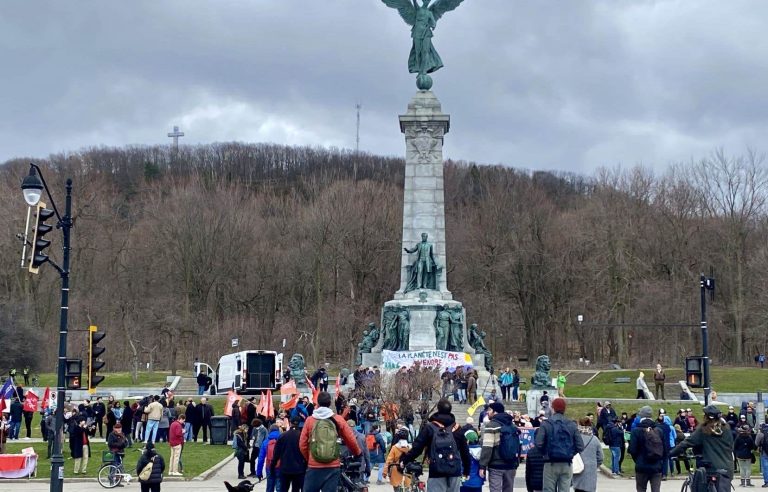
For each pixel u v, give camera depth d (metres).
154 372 95.38
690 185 104.50
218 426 46.88
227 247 109.12
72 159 148.00
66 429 43.62
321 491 19.72
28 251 97.38
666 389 75.56
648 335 105.69
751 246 102.31
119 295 103.44
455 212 119.12
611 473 38.50
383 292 112.00
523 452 29.83
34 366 89.31
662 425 34.44
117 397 72.00
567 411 58.53
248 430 42.22
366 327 106.00
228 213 111.69
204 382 70.38
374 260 111.31
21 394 53.72
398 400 49.44
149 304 103.50
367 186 117.88
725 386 76.94
